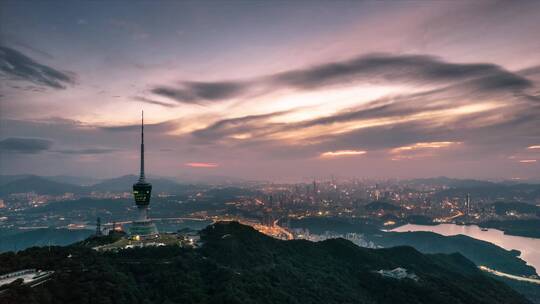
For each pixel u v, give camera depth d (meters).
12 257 162.00
